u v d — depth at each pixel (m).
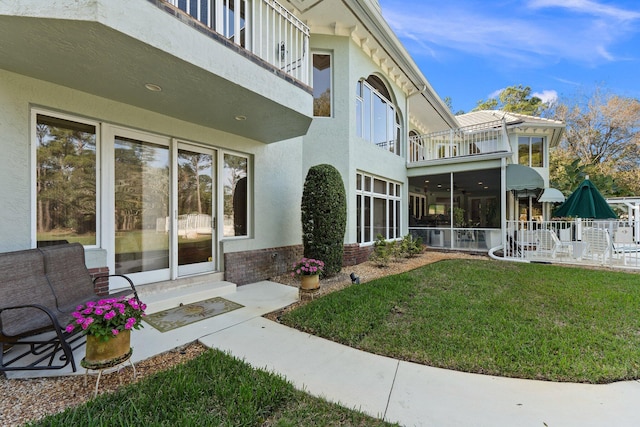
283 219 9.88
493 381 3.67
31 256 4.28
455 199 21.77
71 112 5.41
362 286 7.86
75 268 4.94
